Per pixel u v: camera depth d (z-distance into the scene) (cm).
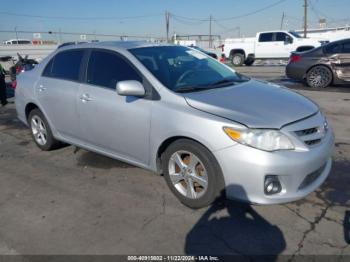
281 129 290
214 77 399
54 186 398
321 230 293
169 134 327
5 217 335
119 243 288
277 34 2042
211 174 308
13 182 414
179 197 345
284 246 275
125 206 346
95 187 390
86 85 414
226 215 321
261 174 283
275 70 1728
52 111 470
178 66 391
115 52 396
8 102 991
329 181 378
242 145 287
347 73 966
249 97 340
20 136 612
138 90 340
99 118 396
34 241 295
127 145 378
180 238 291
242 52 2175
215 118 300
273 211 323
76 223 320
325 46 997
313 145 305
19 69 1230
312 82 1020
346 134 546
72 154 498
